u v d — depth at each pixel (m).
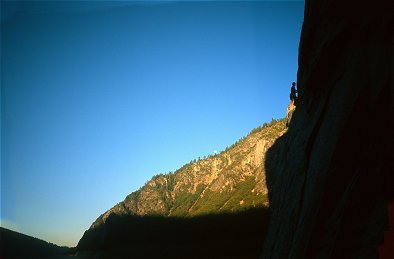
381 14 15.58
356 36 17.59
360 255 12.55
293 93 27.77
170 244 185.00
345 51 18.58
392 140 13.42
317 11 20.62
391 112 13.98
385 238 11.46
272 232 23.70
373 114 14.97
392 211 11.75
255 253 125.69
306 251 15.74
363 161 14.34
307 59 22.78
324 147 17.30
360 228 13.38
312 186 17.16
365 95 15.94
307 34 22.05
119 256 198.38
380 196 13.03
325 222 15.59
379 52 15.45
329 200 15.78
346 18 18.08
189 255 144.62
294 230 19.08
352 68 17.42
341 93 17.52
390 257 11.19
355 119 15.94
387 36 15.09
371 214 13.15
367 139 15.38
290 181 22.23
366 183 13.98
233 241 148.88
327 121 18.06
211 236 172.88
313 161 18.25
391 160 12.98
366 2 16.81
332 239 14.30
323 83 20.19
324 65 19.62
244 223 182.50
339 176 15.72
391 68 14.45
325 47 19.11
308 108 21.97
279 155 29.89
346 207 14.05
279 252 20.31
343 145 15.95
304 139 21.39
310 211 16.39
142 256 175.62
